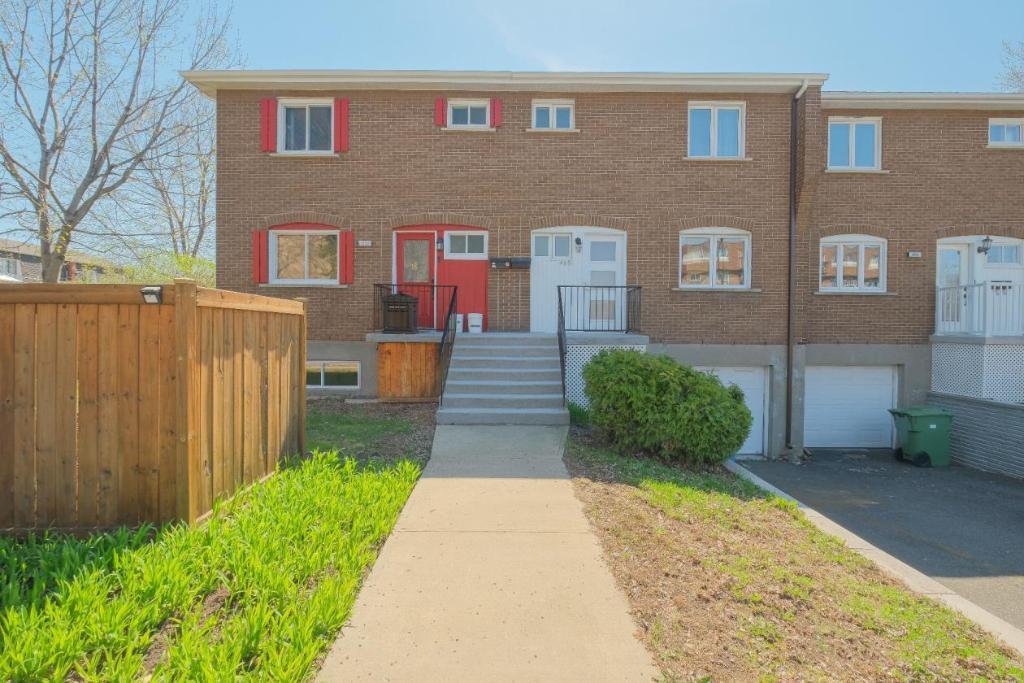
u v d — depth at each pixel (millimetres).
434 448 7789
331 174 12195
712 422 8070
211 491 4902
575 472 6941
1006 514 8195
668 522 5664
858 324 12719
